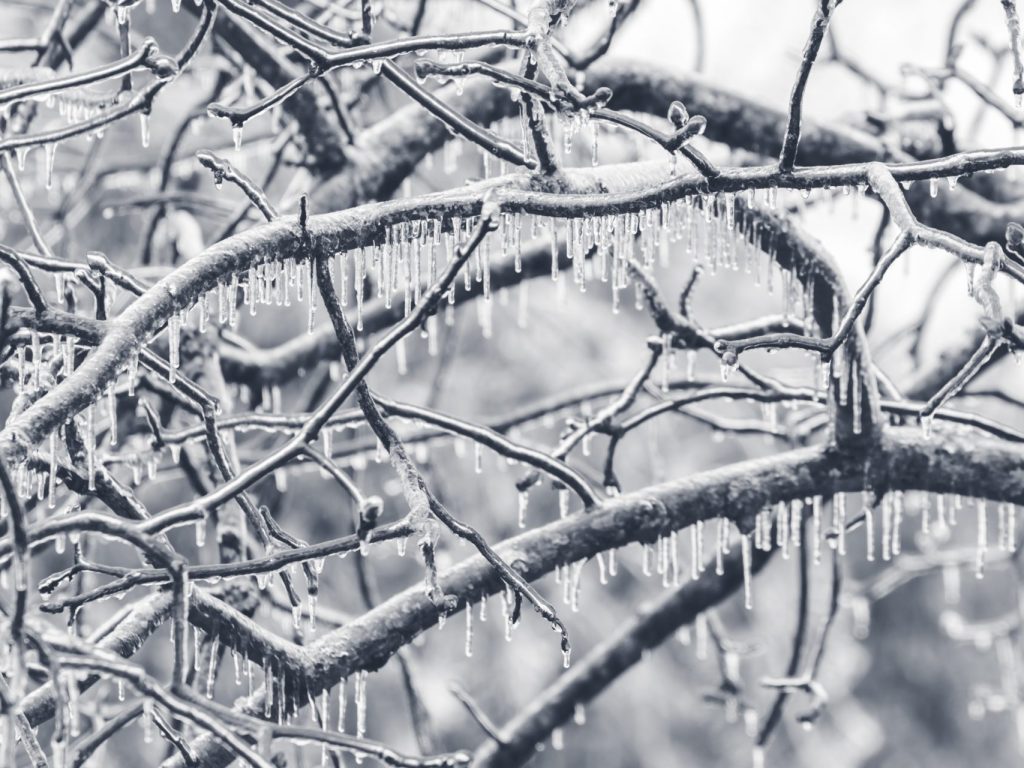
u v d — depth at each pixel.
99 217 8.26
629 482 11.16
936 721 14.45
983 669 14.28
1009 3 2.91
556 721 5.38
